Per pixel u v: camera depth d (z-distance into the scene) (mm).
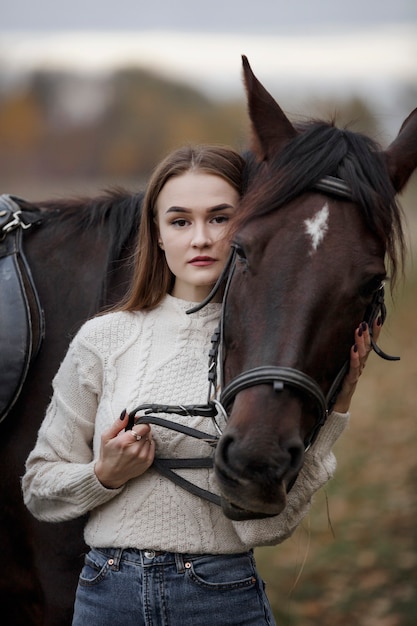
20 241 3045
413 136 2414
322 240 2184
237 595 2328
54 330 2947
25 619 3027
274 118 2430
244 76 2453
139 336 2443
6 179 21703
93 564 2377
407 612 4746
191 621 2299
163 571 2299
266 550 5777
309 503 2404
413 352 9367
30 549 2906
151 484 2340
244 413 2084
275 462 2016
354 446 7391
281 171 2273
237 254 2289
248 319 2197
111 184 3250
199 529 2320
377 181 2258
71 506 2391
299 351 2117
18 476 2920
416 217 5973
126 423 2271
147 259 2512
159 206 2482
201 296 2502
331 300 2152
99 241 3018
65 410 2445
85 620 2357
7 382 2832
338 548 5551
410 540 5520
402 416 7891
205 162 2453
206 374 2389
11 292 2908
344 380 2303
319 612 4883
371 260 2184
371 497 6219
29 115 22625
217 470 2066
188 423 2338
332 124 2408
